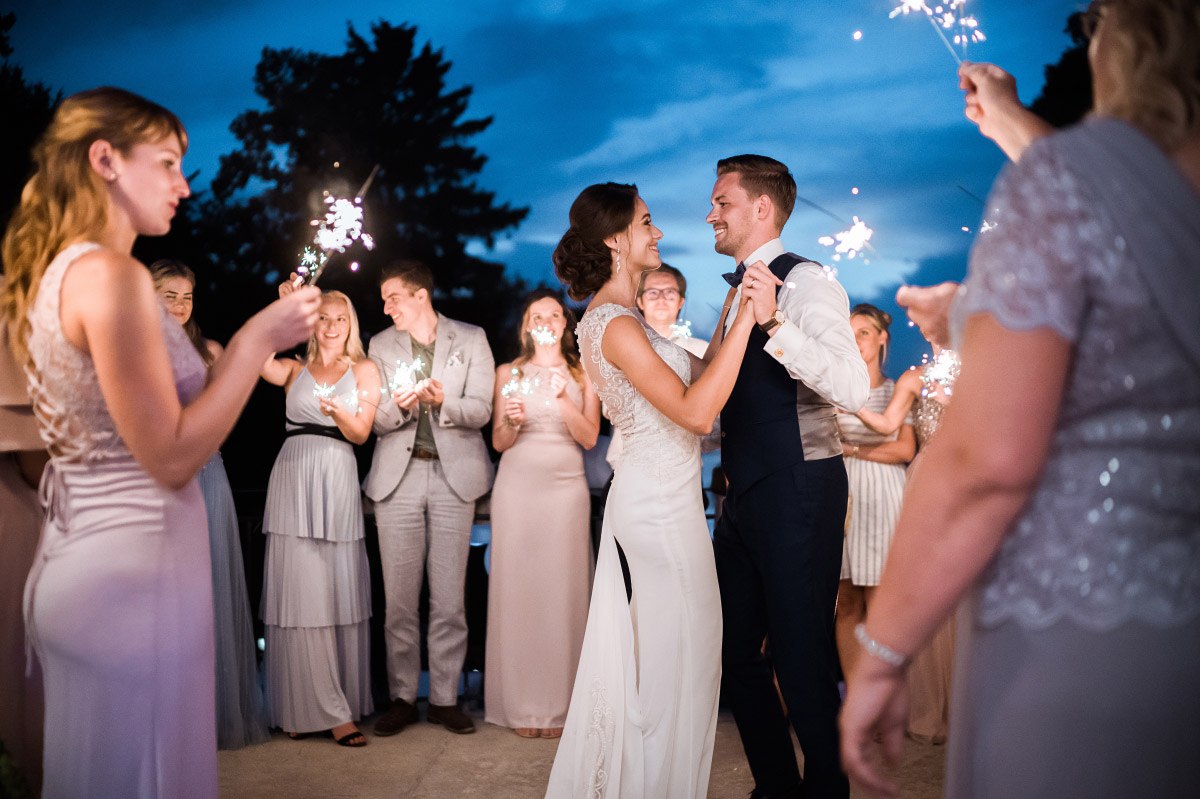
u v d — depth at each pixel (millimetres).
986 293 967
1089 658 924
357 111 14445
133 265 1566
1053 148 978
